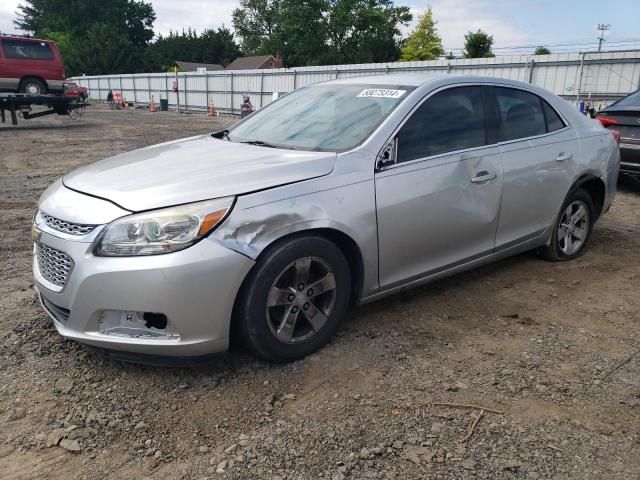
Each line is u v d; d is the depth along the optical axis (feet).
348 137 11.53
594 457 7.99
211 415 8.90
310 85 14.98
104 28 232.73
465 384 9.81
